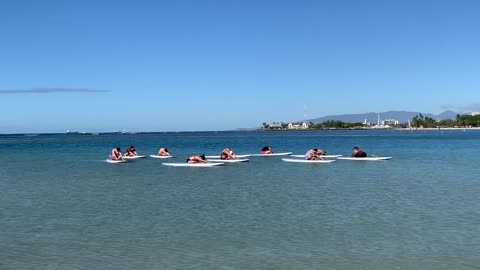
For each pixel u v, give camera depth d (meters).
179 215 22.88
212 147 104.50
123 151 90.12
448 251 16.55
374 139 149.75
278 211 23.67
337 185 33.66
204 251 16.75
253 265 15.25
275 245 17.44
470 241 17.75
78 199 28.11
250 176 40.28
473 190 30.59
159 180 37.59
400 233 19.02
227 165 52.16
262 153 70.94
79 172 44.91
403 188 31.80
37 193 30.77
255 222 21.17
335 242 17.77
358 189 31.42
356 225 20.45
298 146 104.56
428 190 30.73
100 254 16.47
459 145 99.94
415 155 67.56
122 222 21.41
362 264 15.27
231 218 22.05
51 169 48.56
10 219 22.27
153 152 83.62
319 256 16.09
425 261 15.52
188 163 51.94
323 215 22.58
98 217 22.56
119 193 30.45
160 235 18.97
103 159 64.19
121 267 15.12
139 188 32.78
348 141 134.00
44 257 16.20
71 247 17.36
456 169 45.31
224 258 15.96
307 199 27.34
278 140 152.00
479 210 23.56
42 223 21.34
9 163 57.75
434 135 195.00
